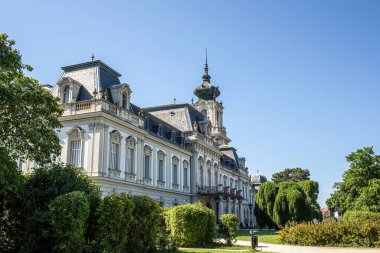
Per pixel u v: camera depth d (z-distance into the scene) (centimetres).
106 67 3878
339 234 2752
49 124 2178
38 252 1580
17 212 1759
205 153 5788
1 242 1745
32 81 2070
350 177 5359
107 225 1664
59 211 1502
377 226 2694
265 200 5372
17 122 2002
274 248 2562
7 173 1652
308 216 4859
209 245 2714
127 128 3750
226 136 8500
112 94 3712
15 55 1891
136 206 1855
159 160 4509
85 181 1997
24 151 2114
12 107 1831
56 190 1800
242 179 8231
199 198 5384
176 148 4891
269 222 5328
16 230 1736
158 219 1983
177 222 2666
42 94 2094
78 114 3394
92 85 3650
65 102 3556
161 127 4647
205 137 5759
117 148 3572
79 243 1512
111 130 3475
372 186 4619
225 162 7369
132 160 3825
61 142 3434
